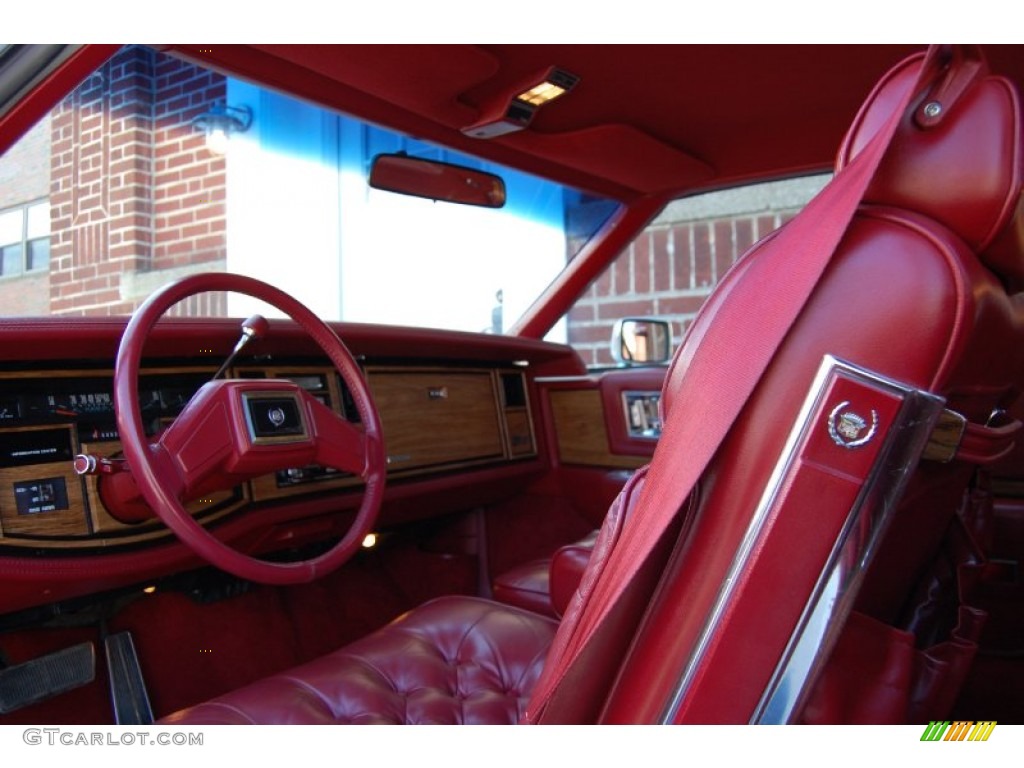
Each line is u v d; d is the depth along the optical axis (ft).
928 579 3.32
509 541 8.91
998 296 2.11
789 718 2.00
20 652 5.34
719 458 2.09
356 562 7.67
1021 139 1.94
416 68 5.91
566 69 6.13
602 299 11.46
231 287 4.67
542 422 8.98
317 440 4.69
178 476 4.17
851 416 1.91
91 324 4.61
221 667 6.23
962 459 2.27
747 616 2.00
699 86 6.57
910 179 2.03
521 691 4.55
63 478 4.67
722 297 2.27
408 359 7.41
